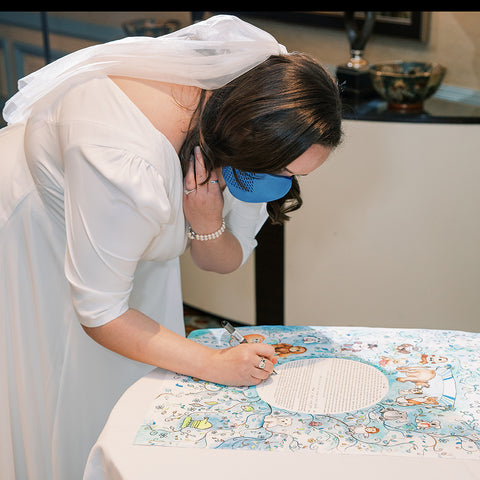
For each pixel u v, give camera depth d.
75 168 1.25
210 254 1.58
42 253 1.52
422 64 2.74
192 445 1.17
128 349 1.33
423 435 1.18
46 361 1.59
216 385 1.34
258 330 1.55
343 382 1.34
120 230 1.25
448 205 2.61
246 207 1.65
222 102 1.24
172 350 1.34
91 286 1.28
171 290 1.76
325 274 2.84
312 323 2.94
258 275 2.92
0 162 1.51
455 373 1.36
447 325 2.79
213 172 1.43
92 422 1.66
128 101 1.28
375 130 2.57
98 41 4.04
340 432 1.19
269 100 1.17
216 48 1.26
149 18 3.76
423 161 2.57
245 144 1.19
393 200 2.65
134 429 1.22
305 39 3.20
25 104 1.53
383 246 2.73
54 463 1.66
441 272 2.71
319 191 2.72
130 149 1.24
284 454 1.14
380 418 1.23
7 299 1.55
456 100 2.78
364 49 2.92
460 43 2.79
